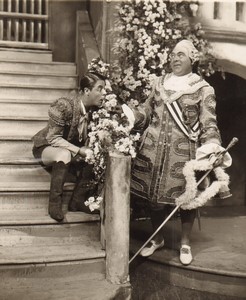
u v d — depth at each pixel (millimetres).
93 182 3840
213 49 5043
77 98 3789
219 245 4211
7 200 3861
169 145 3723
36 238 3682
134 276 3863
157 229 3684
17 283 3350
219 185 3617
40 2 6375
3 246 3605
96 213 3855
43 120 4691
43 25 6910
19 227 3645
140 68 4617
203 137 3641
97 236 3822
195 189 3594
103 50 4961
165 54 4645
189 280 3738
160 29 4680
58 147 3768
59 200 3697
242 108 5973
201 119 3695
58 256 3436
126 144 3443
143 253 3896
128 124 3734
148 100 3926
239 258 3881
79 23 5770
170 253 3924
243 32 5074
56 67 5746
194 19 4969
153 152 3760
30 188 3875
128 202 3393
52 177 3703
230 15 5055
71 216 3760
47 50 6293
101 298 3178
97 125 3635
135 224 4668
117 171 3367
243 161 6016
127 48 4715
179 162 3709
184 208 3654
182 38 4824
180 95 3707
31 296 3158
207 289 3693
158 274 3889
